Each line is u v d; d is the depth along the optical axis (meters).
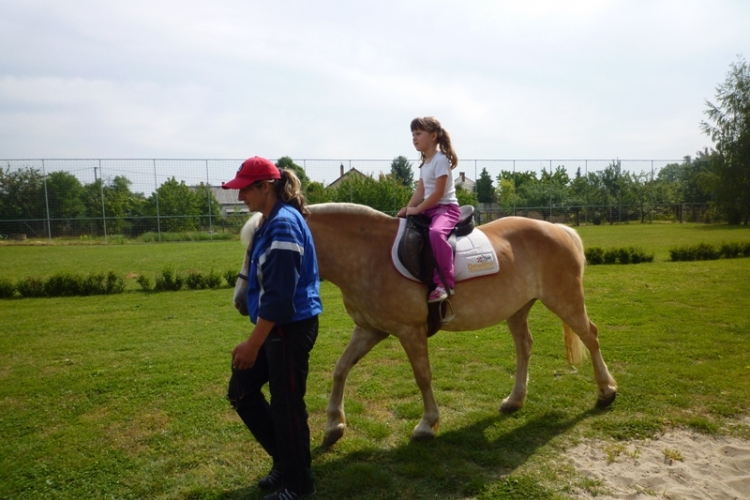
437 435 3.57
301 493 2.75
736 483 2.83
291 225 2.49
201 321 7.80
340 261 3.31
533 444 3.42
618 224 34.03
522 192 32.81
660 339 5.90
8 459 3.41
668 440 3.42
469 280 3.46
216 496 2.91
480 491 2.84
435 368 5.14
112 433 3.81
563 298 3.94
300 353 2.64
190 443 3.60
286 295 2.40
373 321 3.38
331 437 3.50
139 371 5.30
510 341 6.12
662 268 12.50
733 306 7.64
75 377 5.12
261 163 2.60
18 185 26.16
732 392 4.17
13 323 7.81
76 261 16.77
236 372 2.74
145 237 26.52
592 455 3.24
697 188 35.91
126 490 3.01
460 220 3.69
